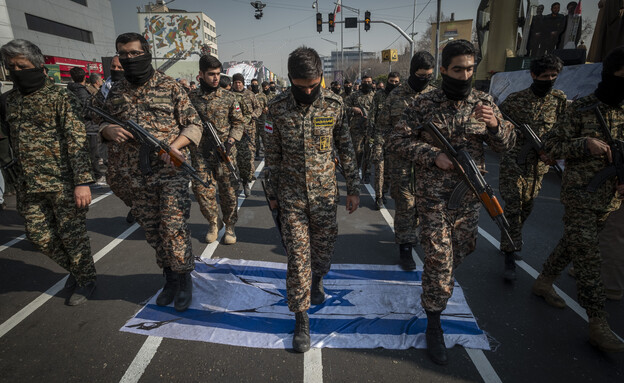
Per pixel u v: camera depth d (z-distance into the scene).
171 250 2.60
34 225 2.67
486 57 9.58
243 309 2.75
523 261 3.61
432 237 2.18
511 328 2.56
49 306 2.82
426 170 2.23
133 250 3.88
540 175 3.22
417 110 2.25
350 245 4.00
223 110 3.86
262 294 2.96
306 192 2.29
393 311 2.72
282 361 2.23
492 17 9.25
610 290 2.89
